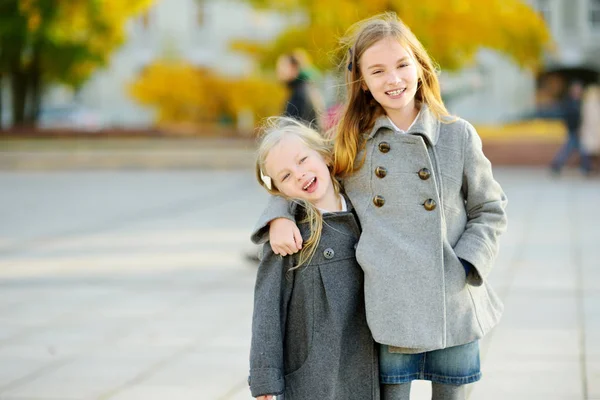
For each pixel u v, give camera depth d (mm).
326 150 3166
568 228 10742
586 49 40938
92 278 8070
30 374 5113
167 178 19844
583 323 5973
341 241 3080
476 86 28953
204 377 4980
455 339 3039
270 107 31641
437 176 3064
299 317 3094
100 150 23250
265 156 3111
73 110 40062
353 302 3094
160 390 4754
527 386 4637
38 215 12953
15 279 8094
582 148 18859
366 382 3121
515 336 5668
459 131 3129
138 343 5770
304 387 3072
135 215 12797
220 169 22625
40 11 25266
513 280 7543
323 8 20469
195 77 31797
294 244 2998
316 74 8391
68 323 6367
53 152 23328
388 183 3064
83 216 12758
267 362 2975
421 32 19641
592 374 4824
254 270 8305
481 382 4723
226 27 43469
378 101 3084
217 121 32438
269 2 22891
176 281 7852
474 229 3084
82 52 27297
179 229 11195
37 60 28000
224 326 6176
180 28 43562
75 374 5090
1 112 34094
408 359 3111
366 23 3133
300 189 3064
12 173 21812
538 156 21422
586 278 7547
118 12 26156
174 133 24281
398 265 2980
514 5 20828
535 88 39156
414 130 3082
